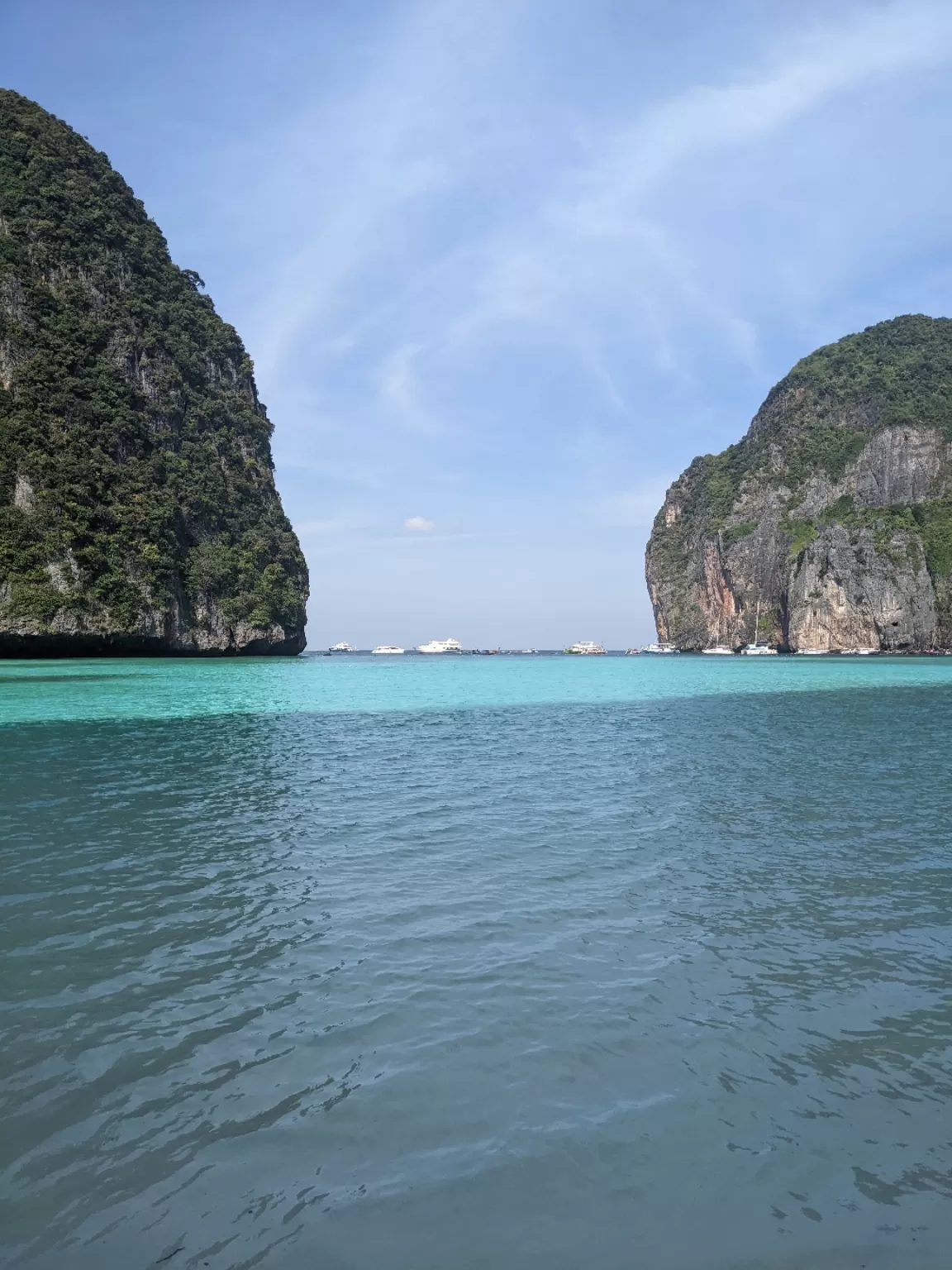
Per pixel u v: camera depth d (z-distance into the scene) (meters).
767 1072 4.27
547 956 5.66
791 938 6.02
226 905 6.64
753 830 9.18
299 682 38.09
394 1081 4.13
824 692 33.56
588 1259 3.02
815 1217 3.25
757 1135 3.75
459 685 38.06
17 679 35.75
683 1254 3.05
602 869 7.67
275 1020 4.73
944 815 9.96
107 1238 3.08
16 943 5.84
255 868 7.64
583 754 15.37
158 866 7.71
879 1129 3.81
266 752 15.56
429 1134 3.71
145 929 6.11
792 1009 4.94
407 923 6.26
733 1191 3.39
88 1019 4.73
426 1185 3.39
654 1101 3.99
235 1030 4.61
